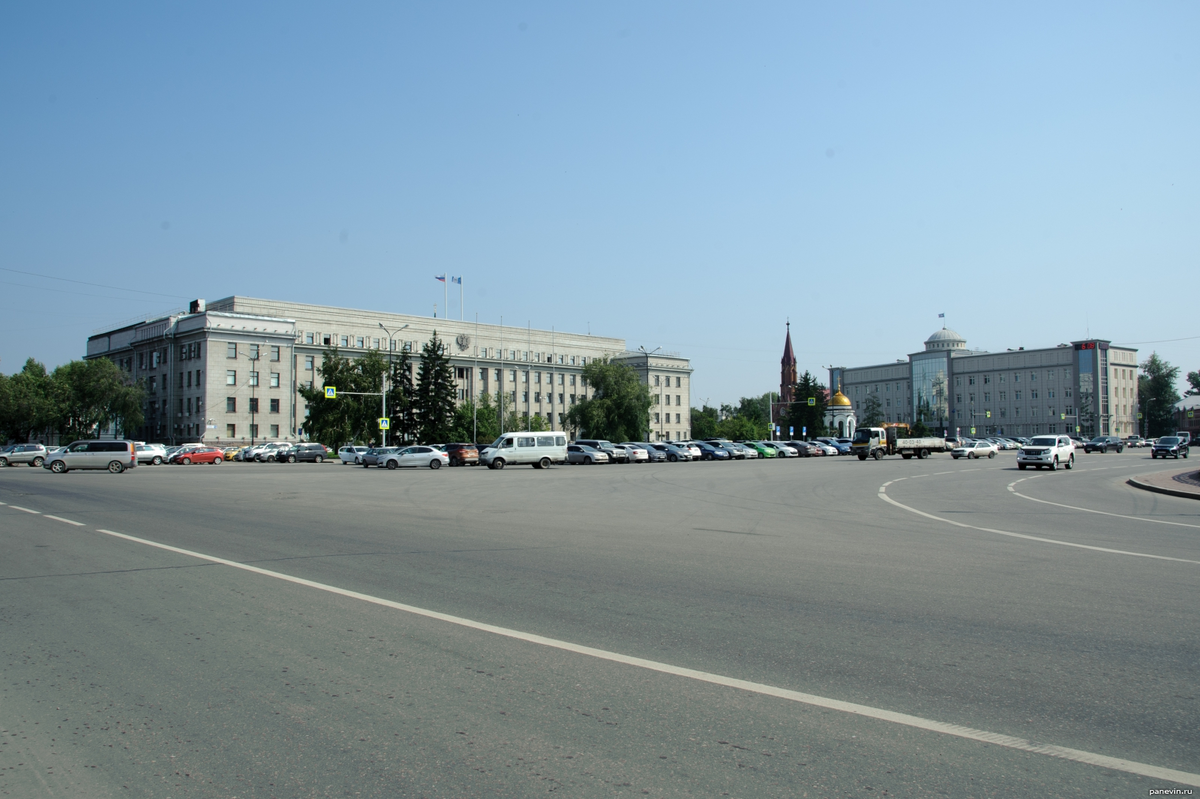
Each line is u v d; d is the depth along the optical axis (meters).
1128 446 113.06
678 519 17.23
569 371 131.38
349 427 79.56
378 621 7.49
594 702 5.27
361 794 4.00
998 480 34.91
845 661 6.17
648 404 104.31
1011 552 12.09
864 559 11.30
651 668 6.00
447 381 84.94
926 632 7.05
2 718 5.07
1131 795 3.96
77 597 8.63
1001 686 5.58
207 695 5.45
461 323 119.06
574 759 4.38
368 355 82.94
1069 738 4.66
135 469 48.34
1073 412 127.81
